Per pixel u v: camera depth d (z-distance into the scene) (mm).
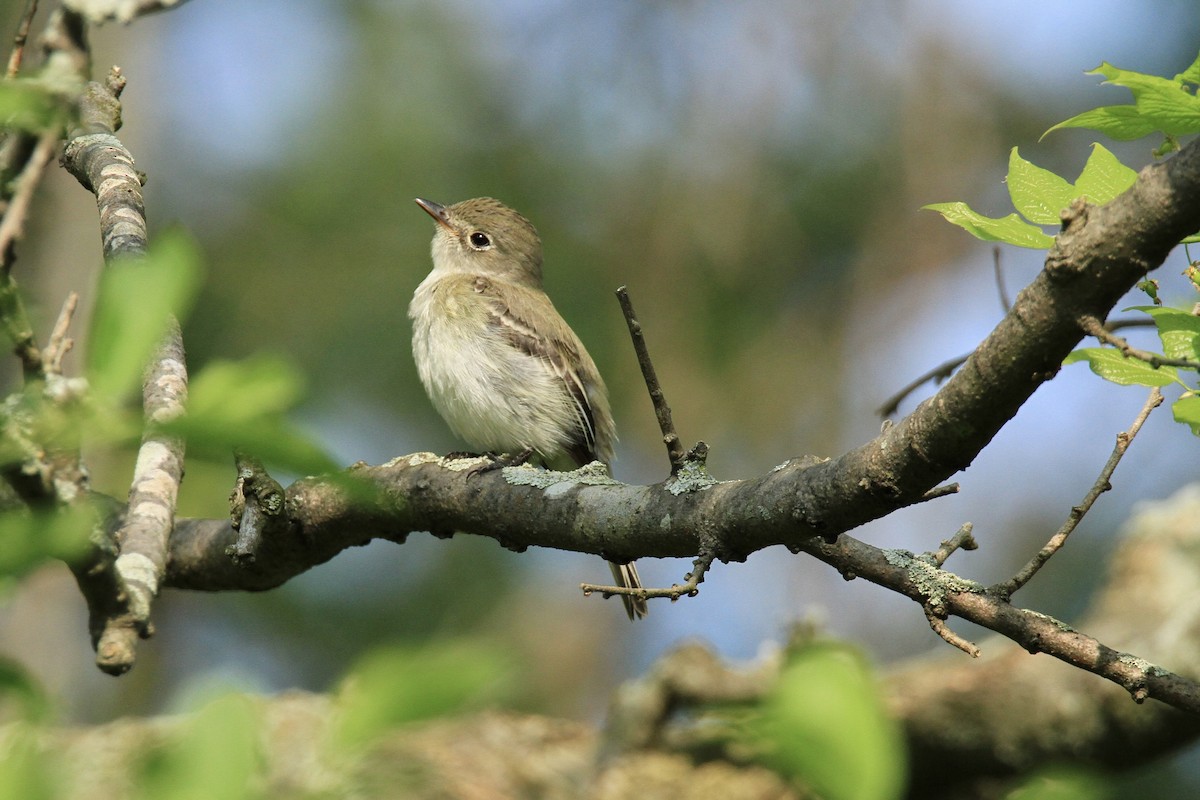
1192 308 5906
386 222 16328
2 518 2902
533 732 9055
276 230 16469
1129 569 10750
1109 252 4688
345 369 15773
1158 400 5668
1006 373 5020
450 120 16734
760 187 16219
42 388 3113
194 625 15555
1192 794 12367
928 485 5457
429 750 8266
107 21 7906
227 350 15914
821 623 9109
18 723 3182
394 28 16922
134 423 2943
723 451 15773
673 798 8531
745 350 15938
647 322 15820
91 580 4168
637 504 6582
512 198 16234
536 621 15477
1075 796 3232
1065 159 16688
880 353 16203
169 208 16891
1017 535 15891
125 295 3033
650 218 16062
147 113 17250
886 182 16484
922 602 5805
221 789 2773
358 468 7660
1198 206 4555
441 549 15562
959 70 16578
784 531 5910
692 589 5996
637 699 9086
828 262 16500
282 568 7969
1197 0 16016
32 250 14984
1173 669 9523
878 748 2818
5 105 3410
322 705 8000
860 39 16609
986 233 5305
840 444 15797
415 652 2615
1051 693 9547
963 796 10078
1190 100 4871
